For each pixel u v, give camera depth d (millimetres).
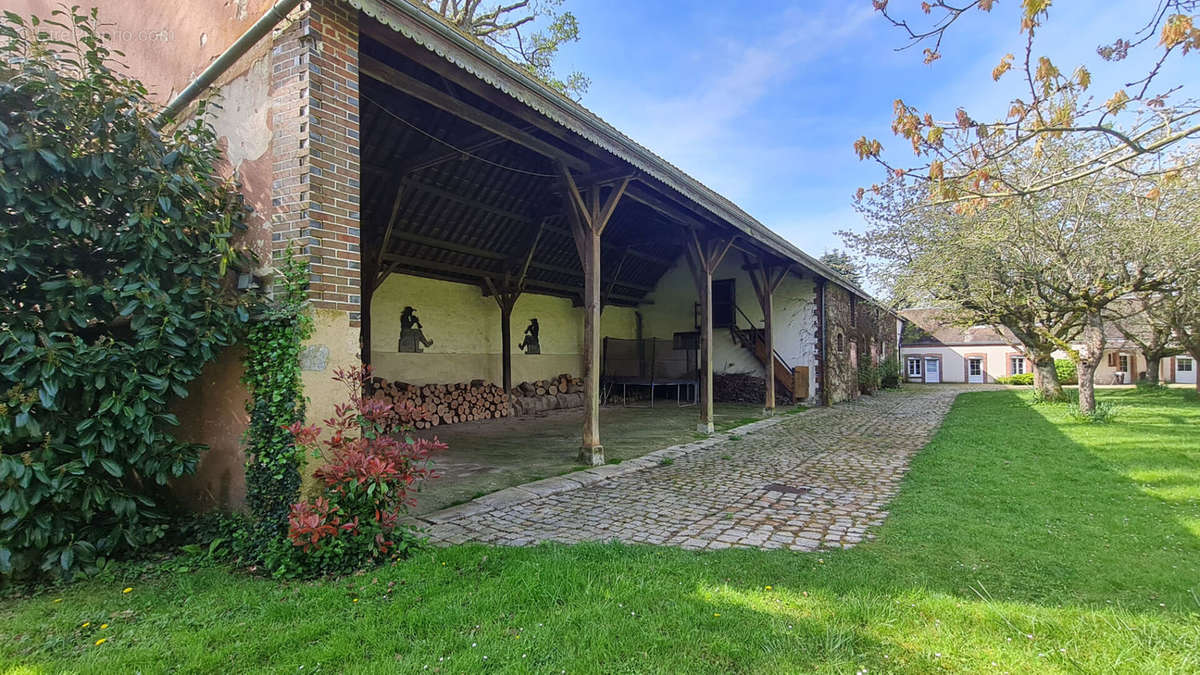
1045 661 1937
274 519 2938
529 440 7832
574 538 3504
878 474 5457
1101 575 2746
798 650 2018
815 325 13164
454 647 2049
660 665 1923
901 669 1899
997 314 11508
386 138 6254
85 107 2832
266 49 3322
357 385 3148
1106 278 9047
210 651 2004
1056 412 10648
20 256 2639
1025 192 2945
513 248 10250
